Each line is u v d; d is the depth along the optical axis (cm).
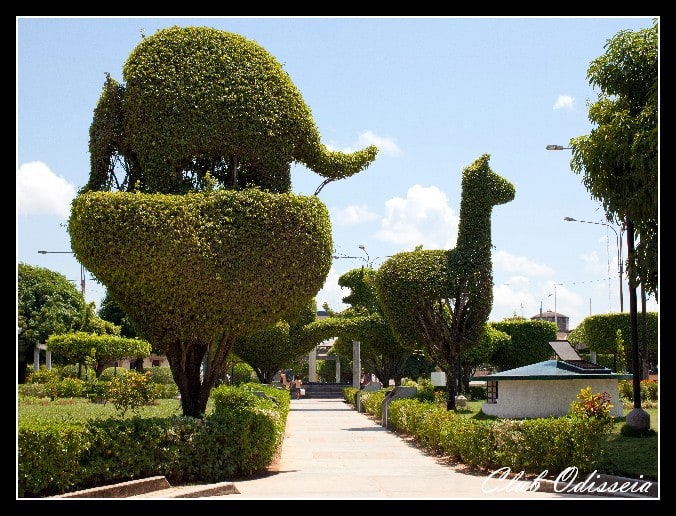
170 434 1121
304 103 1384
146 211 1157
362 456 1571
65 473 971
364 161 1439
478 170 2256
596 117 1372
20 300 5047
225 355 1318
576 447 1150
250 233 1216
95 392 3145
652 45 1331
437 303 2277
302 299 1271
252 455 1244
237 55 1331
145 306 1215
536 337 4022
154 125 1284
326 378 7388
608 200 1345
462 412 2348
